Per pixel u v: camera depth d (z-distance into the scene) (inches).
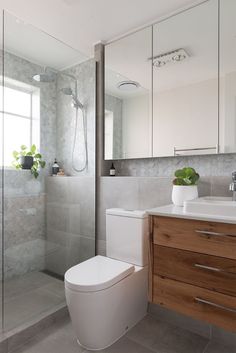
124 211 70.0
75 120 86.0
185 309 47.8
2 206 72.1
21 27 69.7
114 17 70.4
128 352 56.0
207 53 64.5
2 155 71.9
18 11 68.4
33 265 76.6
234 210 44.4
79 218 88.4
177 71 69.4
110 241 72.0
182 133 68.6
